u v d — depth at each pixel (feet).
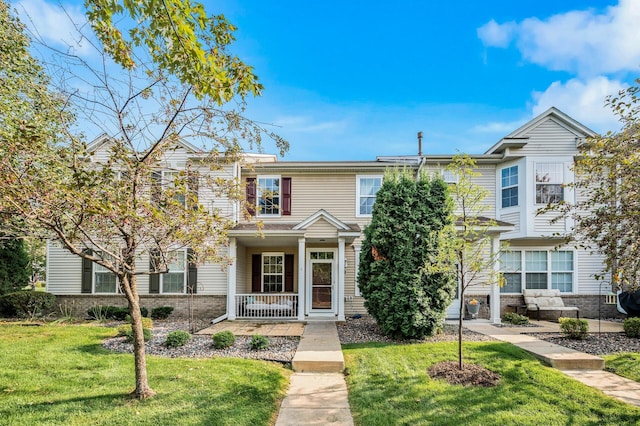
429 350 24.20
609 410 15.40
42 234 16.62
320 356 23.09
